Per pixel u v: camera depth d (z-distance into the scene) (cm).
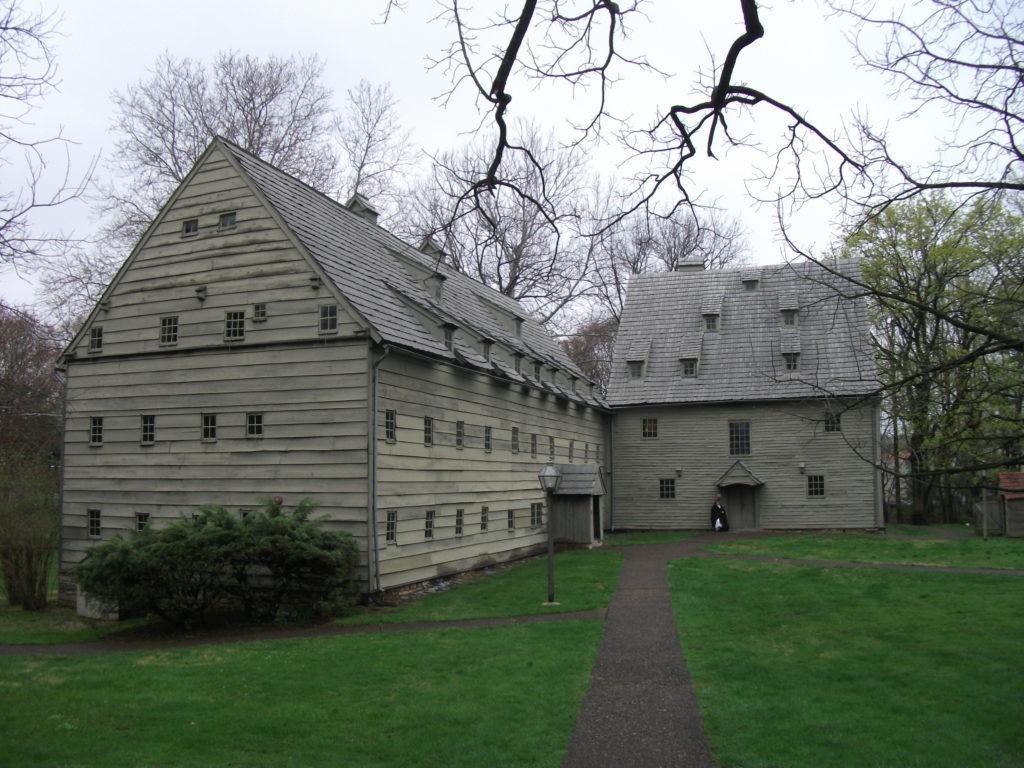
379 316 2227
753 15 729
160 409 2303
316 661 1456
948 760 940
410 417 2269
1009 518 3569
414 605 2047
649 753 974
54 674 1404
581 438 3903
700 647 1523
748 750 978
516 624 1769
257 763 957
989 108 835
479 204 876
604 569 2614
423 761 956
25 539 2322
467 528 2616
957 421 1080
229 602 2106
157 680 1342
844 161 878
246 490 2162
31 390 1781
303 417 2123
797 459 3966
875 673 1328
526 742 1014
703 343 4319
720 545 3325
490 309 3503
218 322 2259
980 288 1156
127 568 1791
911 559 2733
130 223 3869
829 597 2038
